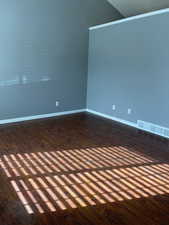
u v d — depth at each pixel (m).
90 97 7.07
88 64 7.00
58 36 6.32
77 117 6.52
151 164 3.64
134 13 6.77
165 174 3.32
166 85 4.80
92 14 6.75
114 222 2.31
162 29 4.77
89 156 3.93
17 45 5.71
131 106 5.71
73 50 6.66
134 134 5.11
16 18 5.59
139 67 5.39
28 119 6.19
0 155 3.92
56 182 3.07
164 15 4.70
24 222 2.30
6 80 5.68
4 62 5.59
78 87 6.96
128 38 5.59
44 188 2.92
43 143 4.50
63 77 6.61
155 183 3.06
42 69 6.21
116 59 6.01
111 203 2.62
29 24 5.80
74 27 6.55
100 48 6.49
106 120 6.25
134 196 2.76
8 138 4.74
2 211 2.46
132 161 3.75
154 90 5.08
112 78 6.20
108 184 3.03
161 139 4.80
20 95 5.96
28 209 2.50
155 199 2.71
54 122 5.98
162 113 4.95
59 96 6.64
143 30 5.20
